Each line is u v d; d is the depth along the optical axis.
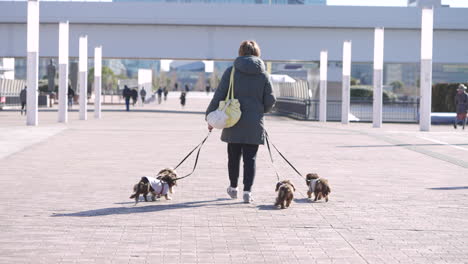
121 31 48.97
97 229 6.84
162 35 49.06
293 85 45.59
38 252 5.90
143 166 12.07
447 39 48.97
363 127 29.19
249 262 5.65
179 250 6.02
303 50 49.28
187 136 19.64
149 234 6.64
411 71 174.88
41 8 48.09
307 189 9.72
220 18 48.38
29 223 7.10
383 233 6.80
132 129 22.89
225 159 13.34
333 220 7.43
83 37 31.48
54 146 15.67
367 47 49.22
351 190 9.61
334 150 15.56
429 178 10.94
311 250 6.07
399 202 8.63
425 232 6.86
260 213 7.80
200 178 10.62
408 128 28.77
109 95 96.38
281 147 16.23
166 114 40.72
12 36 48.50
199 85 184.00
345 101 32.78
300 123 32.31
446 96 40.09
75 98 61.38
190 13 48.34
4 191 9.20
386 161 13.38
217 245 6.23
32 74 24.38
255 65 8.23
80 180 10.28
